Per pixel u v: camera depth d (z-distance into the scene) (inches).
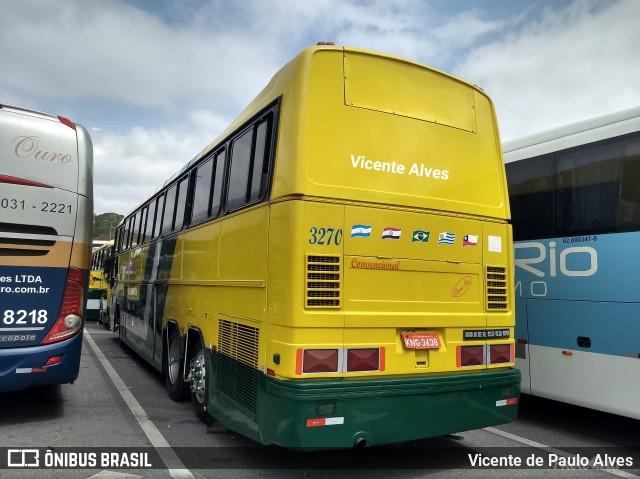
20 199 228.8
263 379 162.2
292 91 167.5
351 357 158.1
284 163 163.5
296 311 152.0
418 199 177.8
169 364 291.1
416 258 174.6
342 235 161.5
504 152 268.1
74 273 239.0
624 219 210.7
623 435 235.1
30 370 225.6
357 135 170.1
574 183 231.5
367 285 163.8
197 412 240.4
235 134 211.8
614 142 218.2
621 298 208.8
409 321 169.5
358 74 175.3
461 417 173.3
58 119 248.1
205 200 242.4
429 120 186.9
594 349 217.0
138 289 400.5
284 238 157.8
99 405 272.2
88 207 246.7
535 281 243.4
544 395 236.7
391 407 159.6
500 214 199.8
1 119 230.8
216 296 211.5
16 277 226.4
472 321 184.1
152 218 368.5
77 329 240.1
